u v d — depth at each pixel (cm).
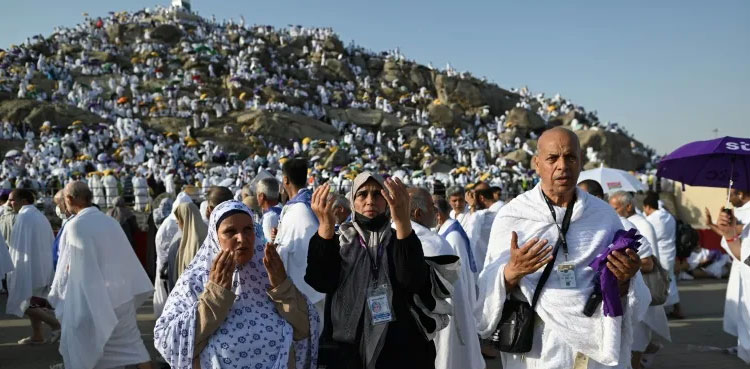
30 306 805
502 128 6038
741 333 686
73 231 583
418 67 7338
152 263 1211
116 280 593
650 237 729
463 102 6806
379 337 319
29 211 830
